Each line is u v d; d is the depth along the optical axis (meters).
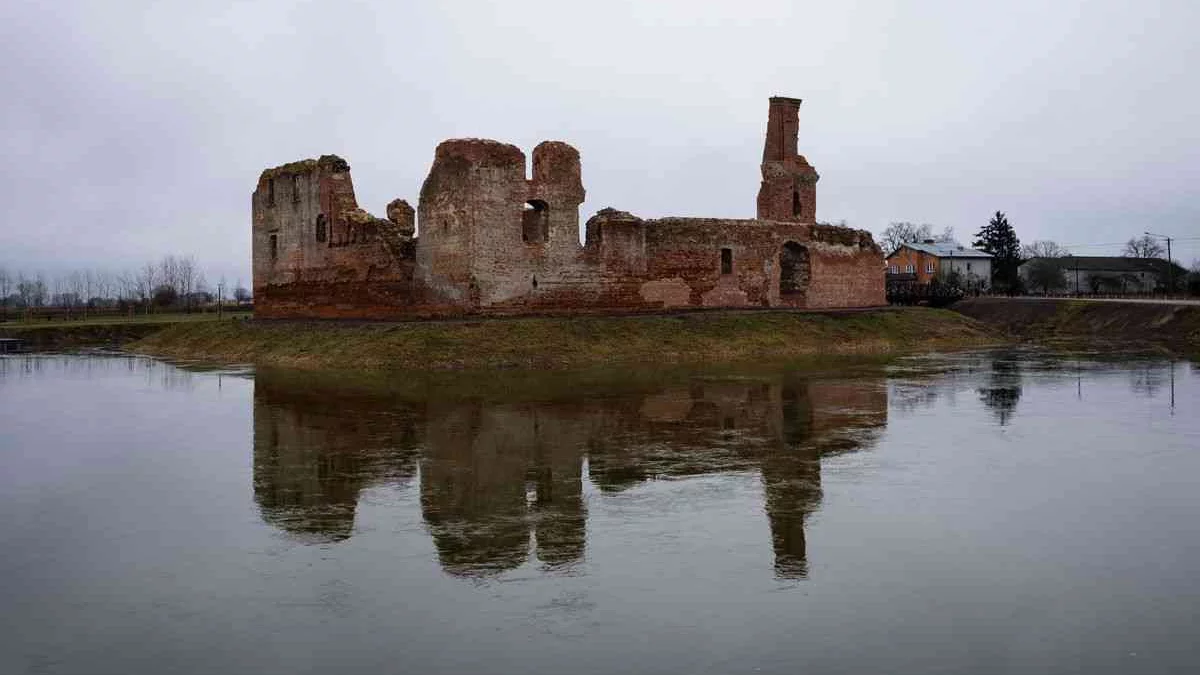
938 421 18.41
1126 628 8.00
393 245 33.81
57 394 23.95
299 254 37.91
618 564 9.60
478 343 29.33
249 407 20.58
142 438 17.00
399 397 21.69
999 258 93.12
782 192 43.41
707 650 7.56
